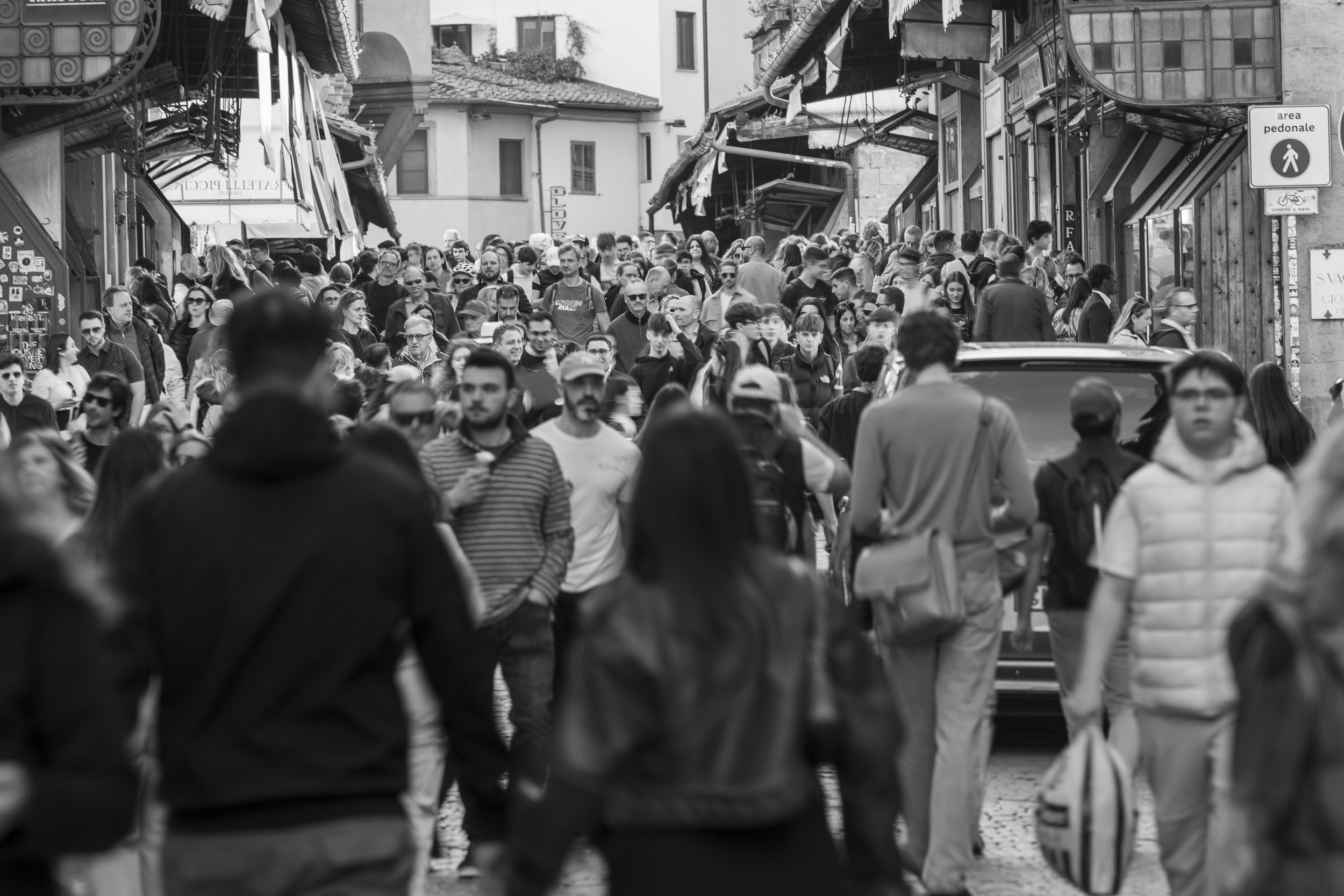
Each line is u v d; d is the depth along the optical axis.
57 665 5.72
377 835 6.55
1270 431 17.42
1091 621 9.62
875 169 68.69
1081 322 28.61
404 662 10.62
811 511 18.94
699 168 81.62
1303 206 26.92
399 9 96.94
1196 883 9.55
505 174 115.31
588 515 13.91
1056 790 9.17
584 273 38.66
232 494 6.61
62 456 11.25
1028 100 40.59
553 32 123.44
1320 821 5.83
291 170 44.06
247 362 6.75
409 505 6.76
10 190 29.69
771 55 96.44
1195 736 9.38
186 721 6.56
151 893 9.82
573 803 6.10
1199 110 30.56
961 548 11.23
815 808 6.20
